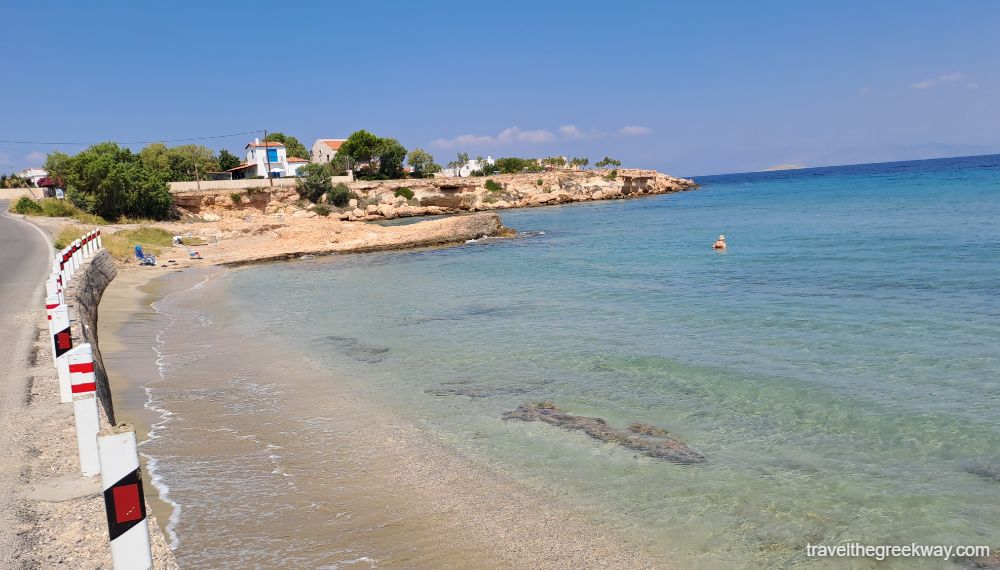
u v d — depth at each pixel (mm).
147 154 103000
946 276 22703
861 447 9281
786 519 7410
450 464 9125
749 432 10008
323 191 89438
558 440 9930
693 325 17562
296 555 6730
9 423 8273
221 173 111750
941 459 8789
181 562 6527
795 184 139125
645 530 7258
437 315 20891
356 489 8359
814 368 13047
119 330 19125
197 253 41750
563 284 26547
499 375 13594
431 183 101938
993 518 7285
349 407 11727
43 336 13141
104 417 7672
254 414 11367
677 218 63938
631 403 11539
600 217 73000
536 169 149000
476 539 7117
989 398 10875
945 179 109125
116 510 4195
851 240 35500
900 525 7215
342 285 29641
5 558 5156
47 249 30953
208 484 8430
